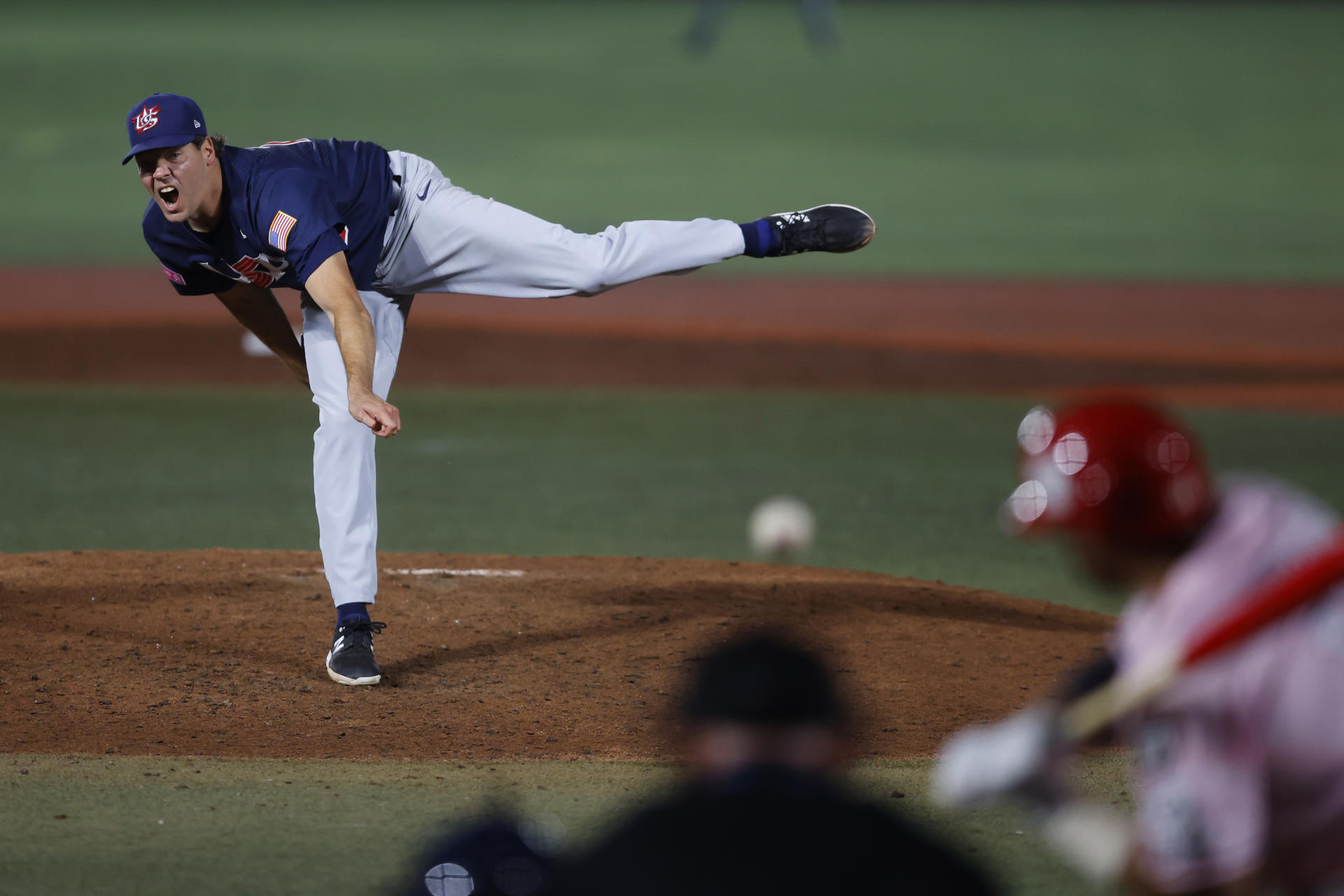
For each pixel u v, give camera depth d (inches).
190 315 1918.1
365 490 723.4
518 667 765.3
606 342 1866.4
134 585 908.0
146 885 489.4
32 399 1603.1
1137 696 304.2
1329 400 1648.6
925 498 1242.6
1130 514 305.3
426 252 741.3
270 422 1517.0
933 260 2524.6
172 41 5767.7
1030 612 907.4
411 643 806.5
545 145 3713.1
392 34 6368.1
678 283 2351.1
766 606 895.7
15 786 583.2
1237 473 1318.9
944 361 1818.4
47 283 2170.3
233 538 1100.5
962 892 262.7
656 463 1363.2
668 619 862.5
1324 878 317.7
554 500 1227.9
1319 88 5027.1
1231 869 299.7
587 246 750.5
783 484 1286.9
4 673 734.5
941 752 639.8
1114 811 562.9
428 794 580.1
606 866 264.8
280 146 709.3
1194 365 1802.4
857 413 1604.3
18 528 1114.7
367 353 633.6
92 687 717.9
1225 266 2470.5
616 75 5142.7
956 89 4965.6
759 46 6077.8
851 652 802.2
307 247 656.4
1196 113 4510.3
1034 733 313.3
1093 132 4151.1
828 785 275.3
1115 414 313.0
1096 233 2792.8
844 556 1071.0
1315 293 2244.1
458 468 1338.6
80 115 4042.8
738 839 262.1
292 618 849.5
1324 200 3193.9
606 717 685.9
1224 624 293.4
